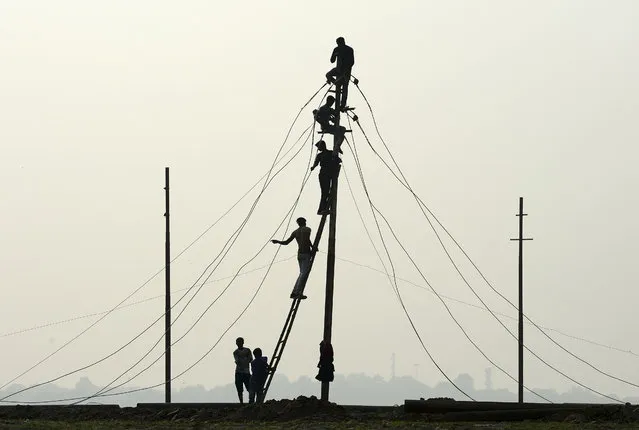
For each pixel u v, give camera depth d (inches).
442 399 1485.0
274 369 1631.4
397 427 1192.2
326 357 1637.6
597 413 1350.9
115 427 1211.9
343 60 1784.0
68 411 1513.3
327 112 1770.4
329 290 1738.4
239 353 1711.4
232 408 1475.1
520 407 1443.2
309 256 1670.8
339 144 1774.1
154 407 1583.4
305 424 1253.1
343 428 1185.4
